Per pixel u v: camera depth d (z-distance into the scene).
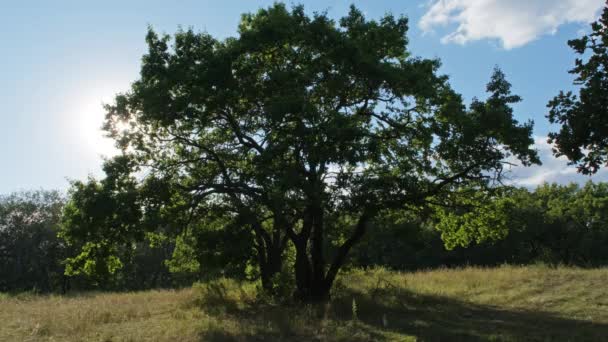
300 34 17.09
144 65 17.73
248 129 18.52
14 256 55.34
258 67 18.05
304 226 18.75
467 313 15.61
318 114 15.10
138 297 22.41
